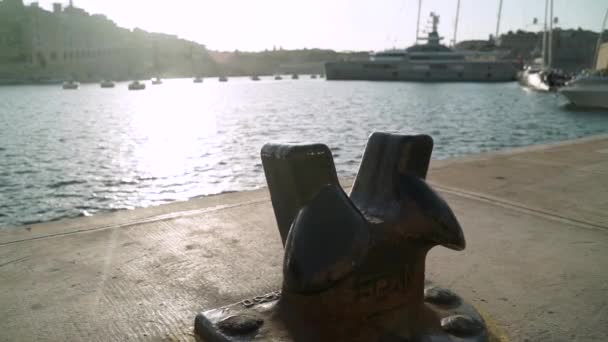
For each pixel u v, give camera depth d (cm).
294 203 168
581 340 196
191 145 1914
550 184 477
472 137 2138
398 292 175
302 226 153
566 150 697
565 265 273
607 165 579
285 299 183
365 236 146
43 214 953
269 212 370
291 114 3550
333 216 151
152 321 210
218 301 228
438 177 505
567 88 3434
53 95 7950
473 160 614
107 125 2920
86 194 1112
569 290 241
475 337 176
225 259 278
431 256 286
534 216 368
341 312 165
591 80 3322
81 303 226
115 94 8250
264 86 11044
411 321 177
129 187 1174
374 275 168
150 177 1280
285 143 174
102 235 320
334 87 8650
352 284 164
